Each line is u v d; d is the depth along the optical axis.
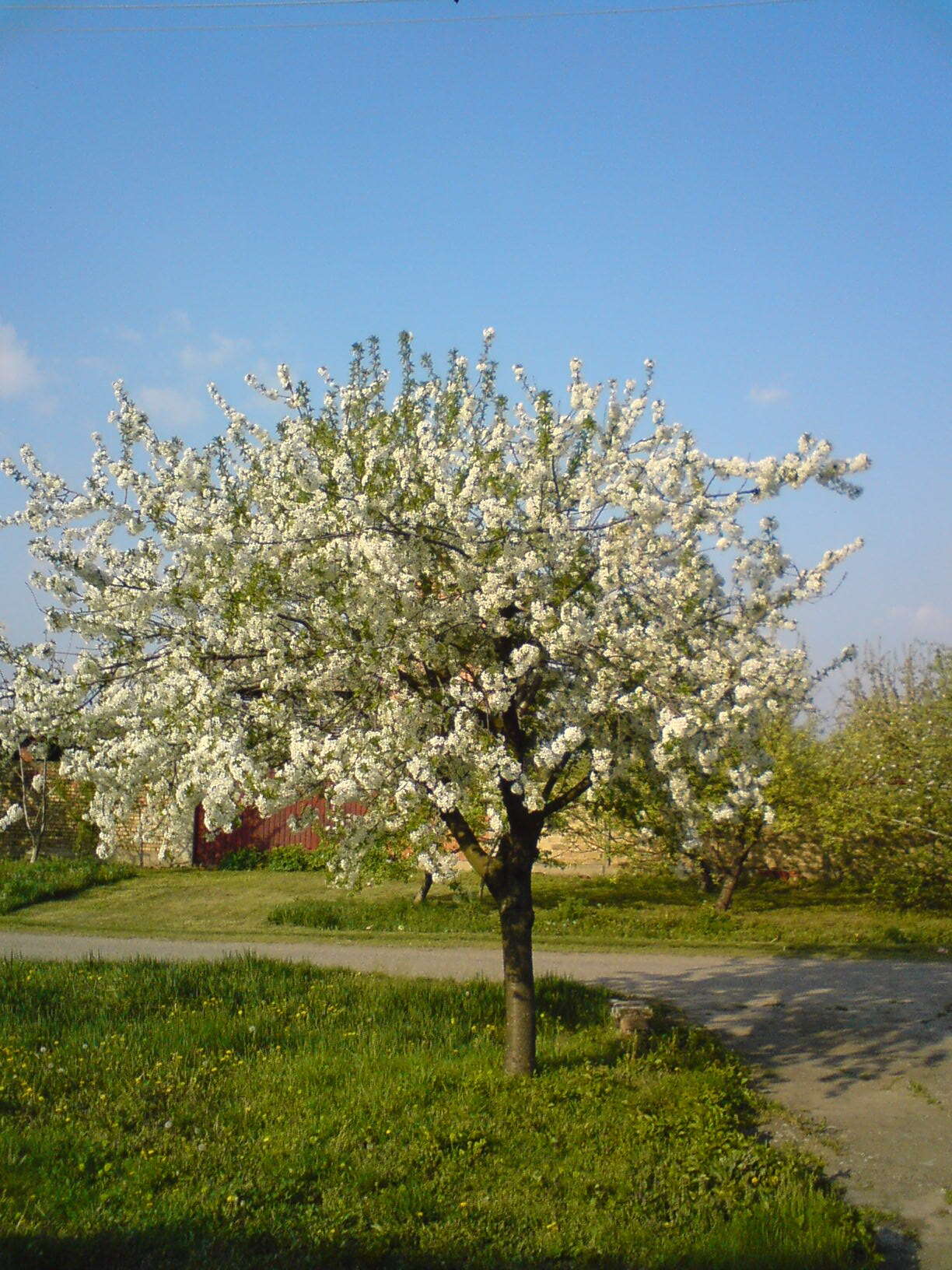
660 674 7.59
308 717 7.90
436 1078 7.96
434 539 7.80
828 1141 7.27
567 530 7.84
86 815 8.85
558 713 8.29
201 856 25.30
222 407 8.87
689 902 20.02
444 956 14.50
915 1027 10.58
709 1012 11.28
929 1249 5.75
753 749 7.85
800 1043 9.98
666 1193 6.15
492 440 8.27
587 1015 10.34
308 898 19.92
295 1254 5.29
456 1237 5.50
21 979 11.16
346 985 11.08
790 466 7.08
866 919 17.86
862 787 18.16
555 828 9.99
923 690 18.91
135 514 7.68
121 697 7.44
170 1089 7.70
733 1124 7.36
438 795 7.15
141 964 12.02
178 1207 5.71
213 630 7.48
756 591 7.89
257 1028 9.33
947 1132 7.49
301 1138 6.71
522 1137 6.86
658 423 8.12
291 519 7.82
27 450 7.75
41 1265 5.07
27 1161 6.24
